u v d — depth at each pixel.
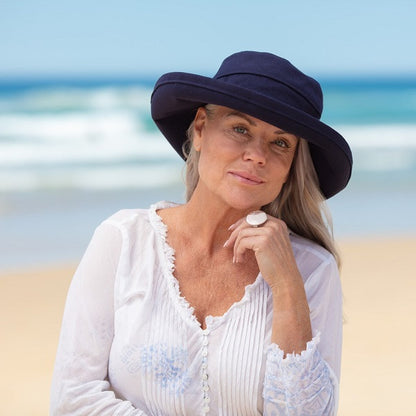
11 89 55.28
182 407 3.39
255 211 3.56
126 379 3.43
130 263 3.57
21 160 27.75
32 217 17.55
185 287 3.56
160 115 3.76
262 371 3.39
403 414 7.45
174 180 24.02
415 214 18.69
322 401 3.33
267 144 3.43
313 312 3.58
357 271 13.11
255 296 3.51
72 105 43.88
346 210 19.19
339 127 41.38
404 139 36.28
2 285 11.96
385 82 74.62
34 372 8.58
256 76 3.40
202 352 3.39
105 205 19.73
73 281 3.62
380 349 9.22
